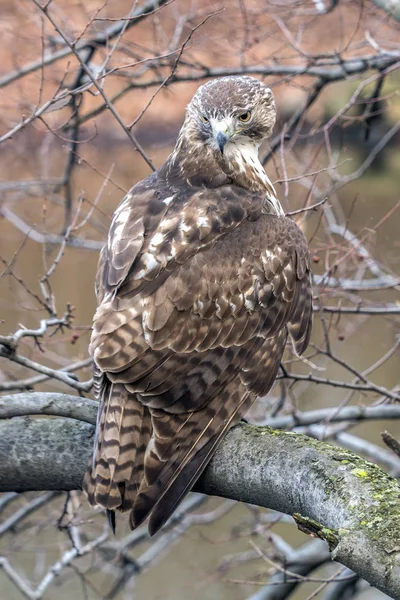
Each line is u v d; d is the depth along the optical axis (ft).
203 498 42.19
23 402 23.44
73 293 57.26
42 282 30.94
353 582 39.01
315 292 34.30
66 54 41.04
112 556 43.14
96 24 43.34
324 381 33.12
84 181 56.18
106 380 22.58
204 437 22.17
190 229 24.71
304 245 26.78
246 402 23.54
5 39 46.96
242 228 25.64
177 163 27.94
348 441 41.39
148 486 21.25
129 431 21.74
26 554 51.85
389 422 59.11
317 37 47.52
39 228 51.24
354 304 46.26
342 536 17.61
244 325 24.32
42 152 47.57
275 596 38.93
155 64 39.96
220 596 51.06
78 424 23.38
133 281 23.50
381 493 18.86
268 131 28.84
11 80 41.81
